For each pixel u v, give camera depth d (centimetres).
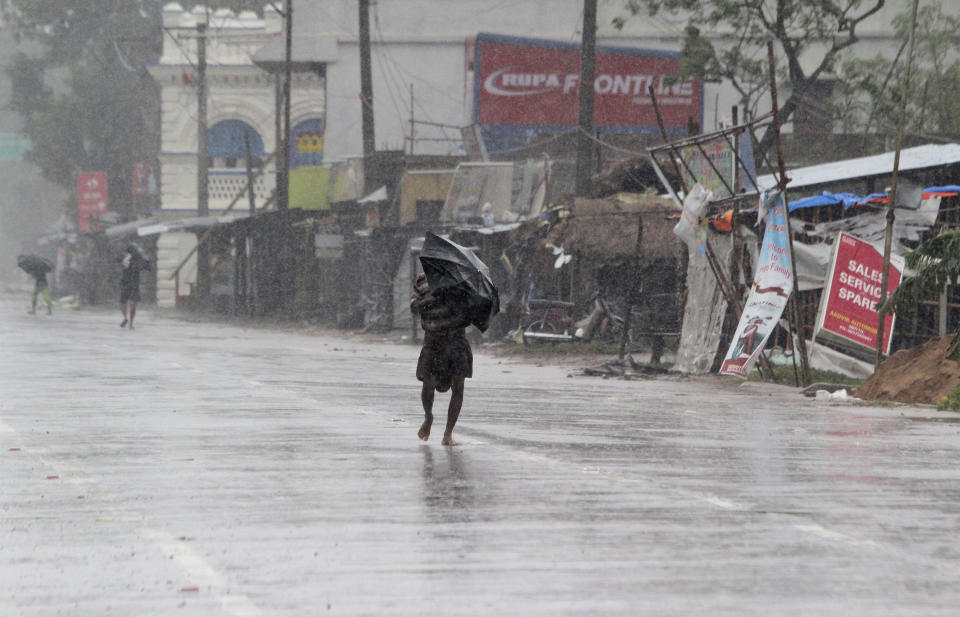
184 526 1602
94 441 2489
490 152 10506
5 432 2636
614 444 2544
